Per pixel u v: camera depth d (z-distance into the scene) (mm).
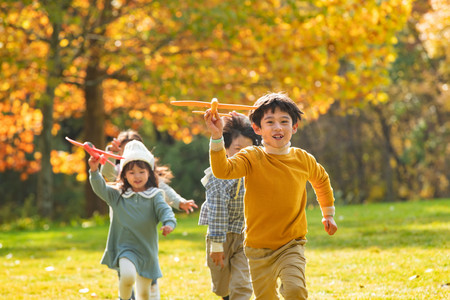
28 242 14555
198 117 23703
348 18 21625
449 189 41000
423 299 6352
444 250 9172
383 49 22406
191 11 20250
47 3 19516
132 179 6434
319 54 22047
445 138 38875
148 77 21234
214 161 4777
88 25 23016
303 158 5152
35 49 23484
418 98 39688
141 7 21344
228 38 21531
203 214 6250
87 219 23766
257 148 5105
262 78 22188
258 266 5082
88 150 6316
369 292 6906
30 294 7914
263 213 4996
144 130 41656
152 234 6402
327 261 9234
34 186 40875
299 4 24641
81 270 9742
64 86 26828
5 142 28922
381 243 10570
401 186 45312
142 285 6312
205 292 7660
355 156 43250
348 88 22391
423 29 28406
